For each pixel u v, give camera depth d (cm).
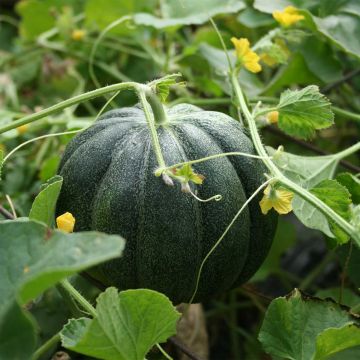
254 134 63
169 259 59
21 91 102
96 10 92
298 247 100
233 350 90
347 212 60
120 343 53
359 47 76
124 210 59
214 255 60
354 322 57
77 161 63
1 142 85
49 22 104
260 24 83
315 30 76
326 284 96
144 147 61
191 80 89
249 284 73
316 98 63
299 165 68
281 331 59
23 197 86
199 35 88
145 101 60
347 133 96
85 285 71
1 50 117
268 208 60
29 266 50
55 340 62
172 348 76
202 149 61
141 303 53
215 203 60
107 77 101
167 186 59
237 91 68
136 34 94
